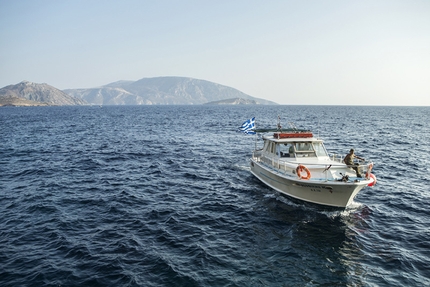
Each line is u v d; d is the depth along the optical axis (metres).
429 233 14.30
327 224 15.29
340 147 38.53
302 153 19.94
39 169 26.58
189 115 130.00
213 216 16.30
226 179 23.80
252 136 51.94
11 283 10.36
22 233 14.12
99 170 26.48
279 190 19.78
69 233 14.15
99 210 17.03
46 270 11.12
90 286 10.24
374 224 15.30
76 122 85.06
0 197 19.06
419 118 113.38
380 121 91.25
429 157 32.22
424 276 10.88
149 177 24.27
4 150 36.19
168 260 11.79
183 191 20.70
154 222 15.46
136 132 58.19
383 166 27.86
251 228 14.85
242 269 11.32
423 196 19.52
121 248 12.73
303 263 11.78
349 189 15.78
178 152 35.84
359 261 11.91
